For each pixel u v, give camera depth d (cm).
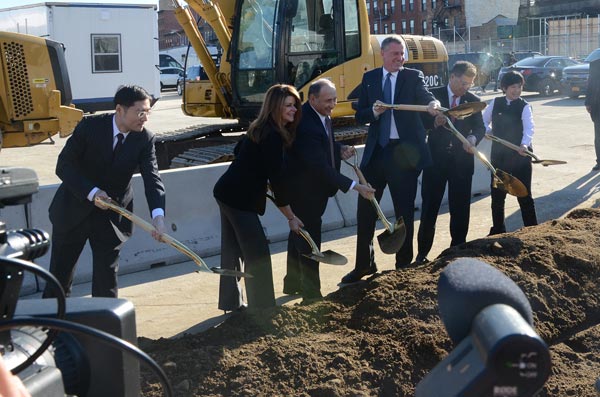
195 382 367
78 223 439
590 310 477
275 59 970
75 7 2119
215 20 1045
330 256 496
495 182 611
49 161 1466
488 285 109
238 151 505
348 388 369
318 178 521
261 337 422
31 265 159
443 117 589
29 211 620
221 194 495
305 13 984
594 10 5638
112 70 2202
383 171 596
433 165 646
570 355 424
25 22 2170
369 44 1044
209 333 434
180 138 1052
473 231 803
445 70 1262
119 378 216
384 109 569
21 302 223
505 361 97
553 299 469
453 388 103
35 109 1032
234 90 1016
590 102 1122
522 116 709
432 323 427
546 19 6044
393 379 379
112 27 2183
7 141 1033
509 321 102
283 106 475
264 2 980
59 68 1047
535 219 740
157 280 641
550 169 1168
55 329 168
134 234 668
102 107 2208
